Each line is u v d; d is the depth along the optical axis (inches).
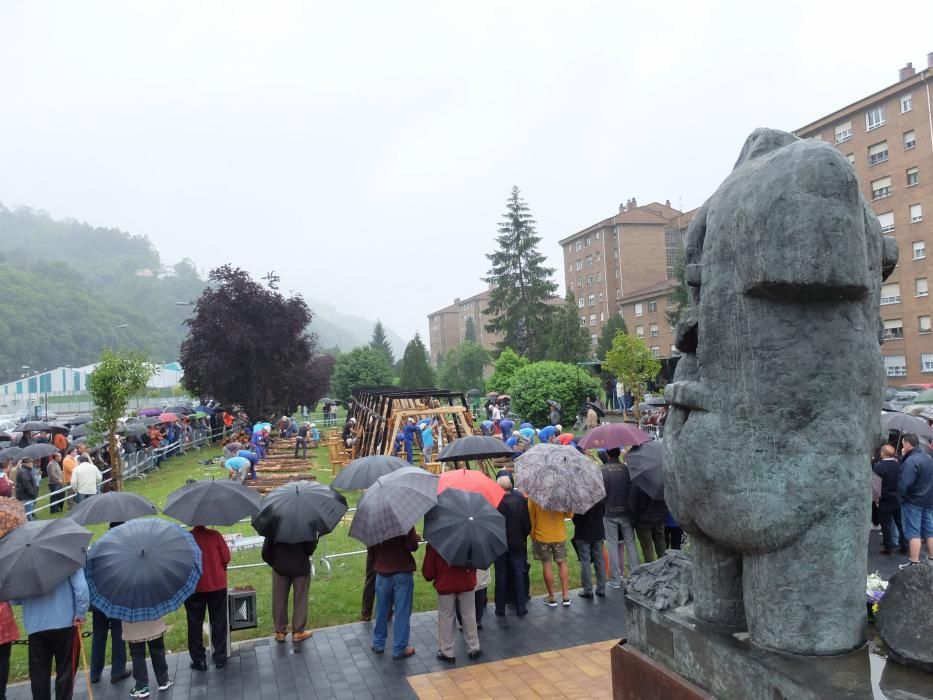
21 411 1966.0
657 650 168.2
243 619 262.8
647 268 2452.0
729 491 138.3
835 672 126.6
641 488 307.3
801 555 133.6
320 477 770.8
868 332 139.3
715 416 143.9
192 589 226.7
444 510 250.4
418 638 278.5
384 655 260.2
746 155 156.6
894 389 1301.7
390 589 261.6
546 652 254.5
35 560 197.2
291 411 1545.3
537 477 288.5
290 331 1348.4
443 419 839.1
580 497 285.6
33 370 4249.5
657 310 2181.3
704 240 152.0
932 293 1418.6
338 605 319.9
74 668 213.9
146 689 229.9
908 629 129.1
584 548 316.2
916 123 1435.8
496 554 243.9
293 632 275.0
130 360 716.0
